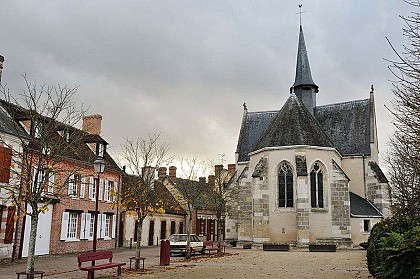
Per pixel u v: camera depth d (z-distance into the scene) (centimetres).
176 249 2645
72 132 2609
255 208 3145
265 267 1886
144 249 3431
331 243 3034
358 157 3625
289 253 2708
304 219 2952
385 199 3431
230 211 3772
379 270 1005
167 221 4403
